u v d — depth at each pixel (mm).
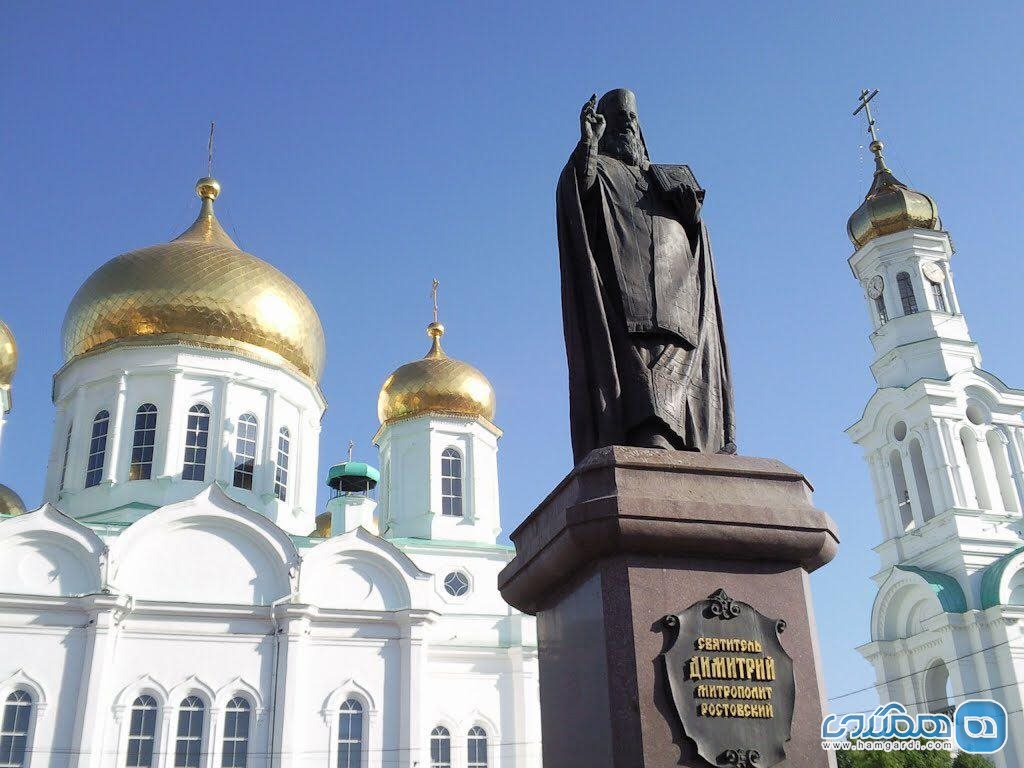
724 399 9789
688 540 7840
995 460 50125
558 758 8172
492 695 42625
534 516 9070
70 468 43656
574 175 9906
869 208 55219
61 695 34500
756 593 7914
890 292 53781
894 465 51594
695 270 9898
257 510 43969
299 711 36719
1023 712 41656
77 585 36375
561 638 8414
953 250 55250
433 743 41125
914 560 48688
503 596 9547
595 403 9219
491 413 52812
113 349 44500
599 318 9328
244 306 45938
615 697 7418
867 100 58719
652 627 7598
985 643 43781
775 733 7418
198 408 44531
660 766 7141
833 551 8367
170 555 38344
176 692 35844
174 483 42438
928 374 51062
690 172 10391
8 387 46125
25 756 33406
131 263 46000
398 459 51062
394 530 49531
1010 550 46781
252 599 38312
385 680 38188
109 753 34250
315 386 48531
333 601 39406
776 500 8234
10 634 34969
